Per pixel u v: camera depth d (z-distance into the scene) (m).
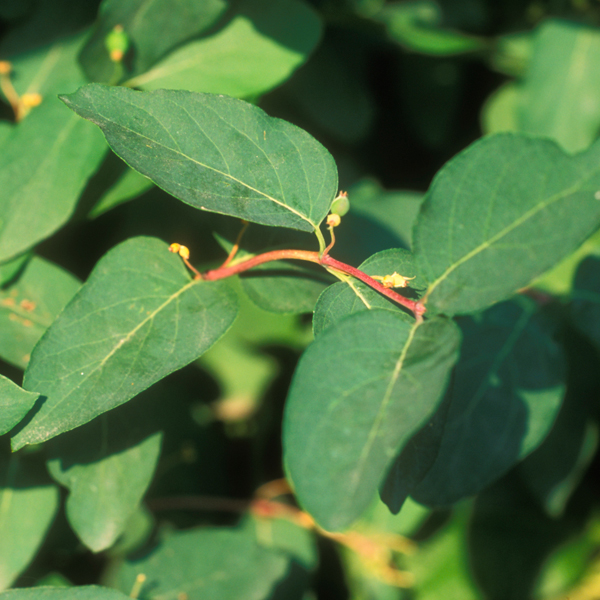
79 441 0.50
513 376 0.54
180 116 0.47
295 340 0.63
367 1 0.74
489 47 0.71
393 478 0.47
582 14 0.72
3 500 0.51
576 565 0.70
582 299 0.56
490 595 0.68
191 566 0.54
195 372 0.63
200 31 0.54
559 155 0.46
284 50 0.55
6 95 0.54
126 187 0.52
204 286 0.49
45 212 0.51
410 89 0.78
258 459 0.67
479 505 0.70
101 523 0.50
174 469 0.61
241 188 0.47
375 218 0.57
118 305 0.48
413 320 0.46
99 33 0.53
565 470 0.59
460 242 0.46
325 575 0.67
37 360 0.47
